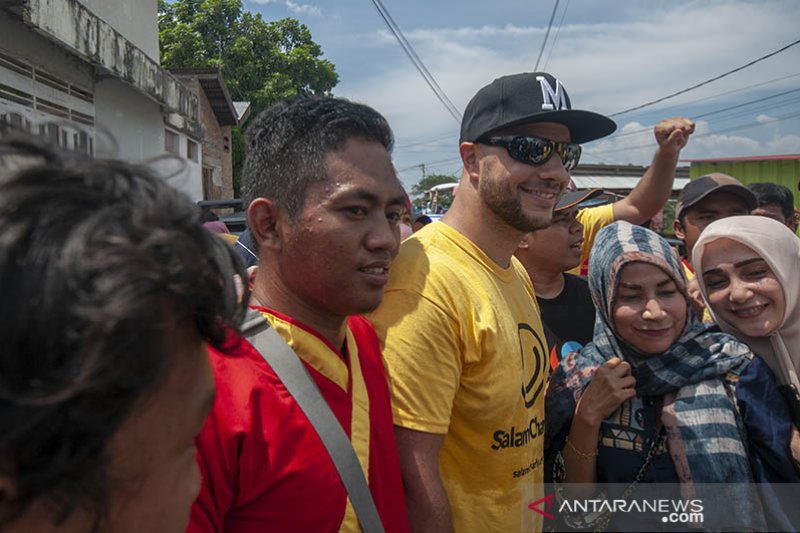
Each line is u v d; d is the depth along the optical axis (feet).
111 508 1.87
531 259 8.33
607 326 5.78
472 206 5.37
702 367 5.08
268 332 3.76
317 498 3.54
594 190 12.37
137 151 31.71
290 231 3.81
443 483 4.93
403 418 4.46
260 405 3.47
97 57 22.82
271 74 64.03
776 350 5.89
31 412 1.52
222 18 64.49
